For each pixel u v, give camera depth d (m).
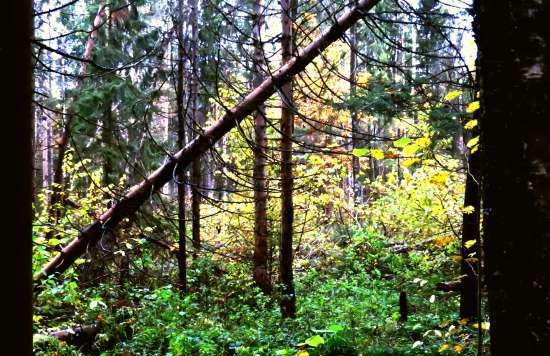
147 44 13.63
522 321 1.66
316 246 14.16
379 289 11.09
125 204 8.09
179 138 9.00
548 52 1.65
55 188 11.59
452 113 9.02
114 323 7.11
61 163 11.56
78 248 7.99
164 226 10.87
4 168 1.18
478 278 3.14
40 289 7.27
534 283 1.63
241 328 7.55
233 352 6.52
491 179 1.78
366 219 14.52
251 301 9.58
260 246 10.56
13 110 1.20
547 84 1.65
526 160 1.66
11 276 1.19
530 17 1.66
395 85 8.83
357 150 3.00
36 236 7.70
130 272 10.05
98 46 12.24
